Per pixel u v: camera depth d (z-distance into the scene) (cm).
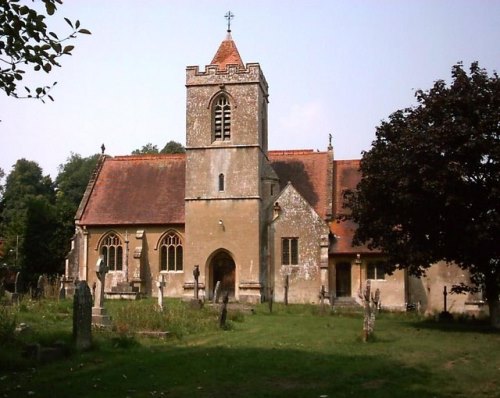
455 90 2888
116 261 5275
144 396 1391
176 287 5153
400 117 3152
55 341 1972
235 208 4975
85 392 1420
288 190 5022
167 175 5606
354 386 1507
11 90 1360
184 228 5181
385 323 3269
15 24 1290
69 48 1342
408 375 1655
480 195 2822
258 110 5072
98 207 5409
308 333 2586
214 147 5056
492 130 2788
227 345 2166
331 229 5000
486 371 1759
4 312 2241
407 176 2816
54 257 6309
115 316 2619
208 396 1395
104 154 5888
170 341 2250
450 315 3541
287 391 1443
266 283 4944
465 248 2861
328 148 5516
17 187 10762
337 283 4897
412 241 2973
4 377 1560
